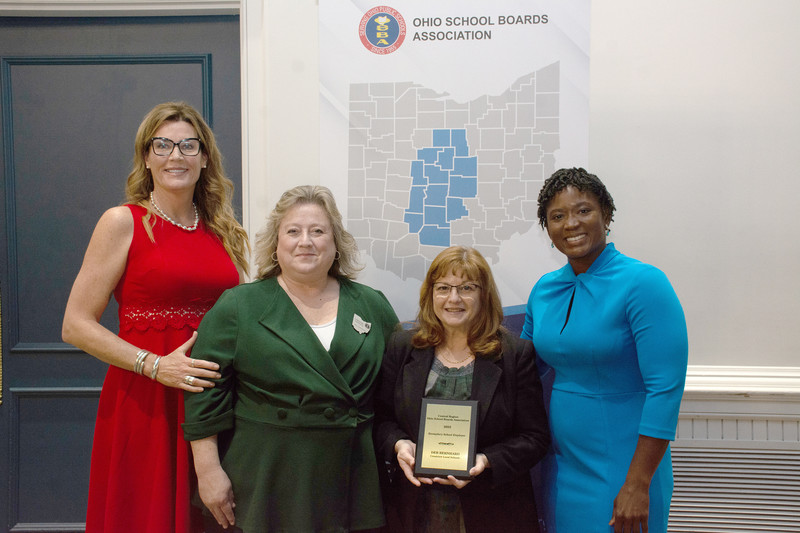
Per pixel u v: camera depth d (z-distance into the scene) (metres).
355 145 2.26
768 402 2.18
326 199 1.67
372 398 1.69
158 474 1.64
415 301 2.27
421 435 1.55
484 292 1.62
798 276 2.21
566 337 1.55
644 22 2.21
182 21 2.50
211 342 1.57
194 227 1.80
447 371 1.63
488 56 2.21
